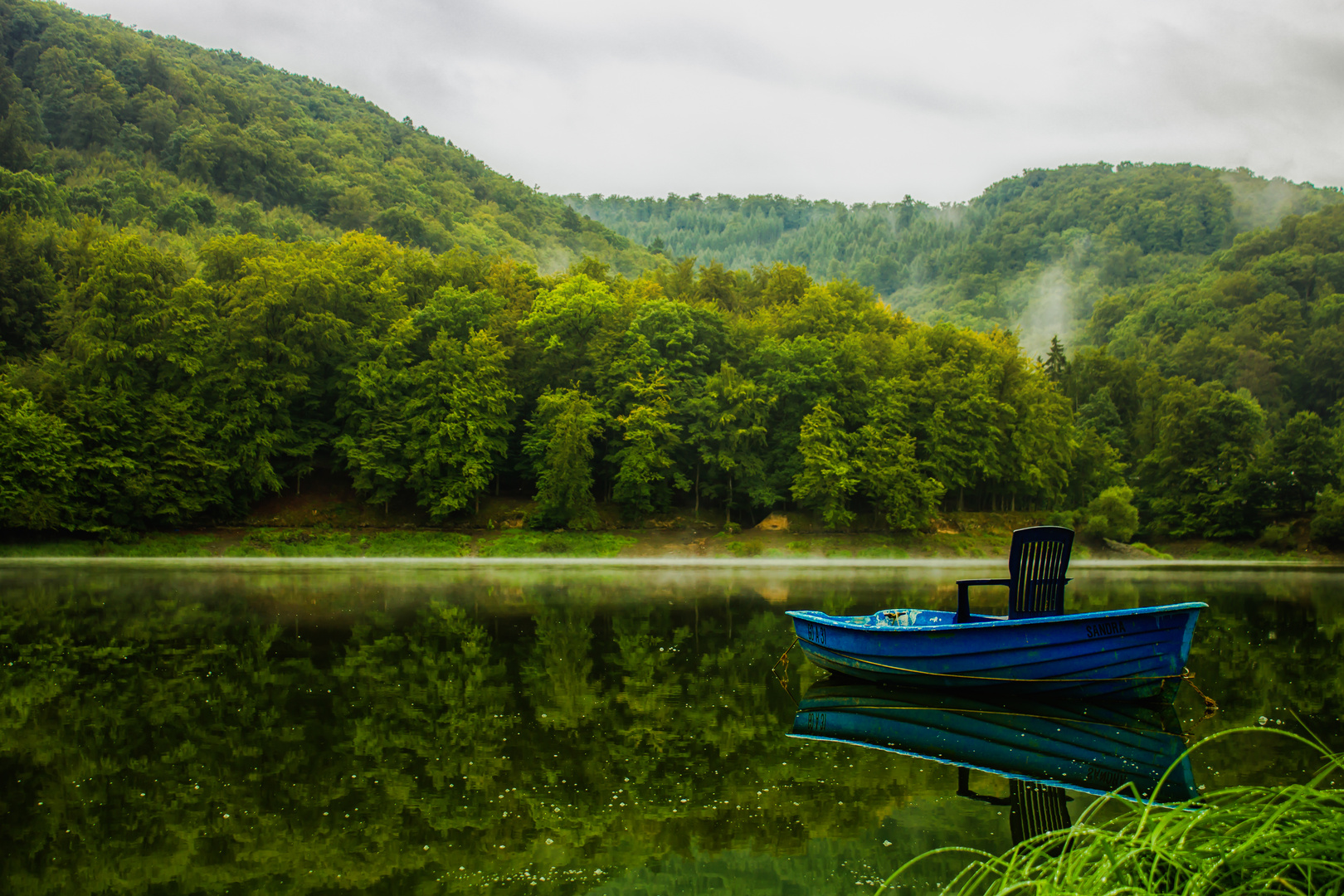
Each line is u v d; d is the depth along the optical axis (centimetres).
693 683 1700
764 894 776
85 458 5019
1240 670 1858
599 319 6475
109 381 5203
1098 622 1502
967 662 1575
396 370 5850
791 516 6341
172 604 2795
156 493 5050
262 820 956
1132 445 8969
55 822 947
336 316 5906
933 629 1595
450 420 5612
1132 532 6906
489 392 5831
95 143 13800
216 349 5469
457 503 5506
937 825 954
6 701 1491
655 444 6047
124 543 5006
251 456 5375
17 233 6512
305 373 5838
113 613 2566
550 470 5734
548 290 7262
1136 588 3684
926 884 806
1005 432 6956
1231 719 1440
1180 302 16338
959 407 6644
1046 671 1537
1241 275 15912
